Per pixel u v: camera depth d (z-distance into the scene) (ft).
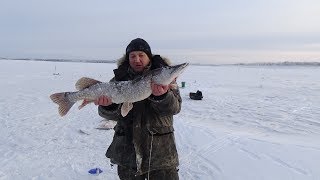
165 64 12.07
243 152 25.46
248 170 21.52
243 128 37.63
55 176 20.70
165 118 12.20
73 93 11.78
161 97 10.99
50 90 74.02
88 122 37.50
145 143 12.09
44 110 46.47
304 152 25.20
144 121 12.09
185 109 50.21
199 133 31.99
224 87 90.27
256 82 111.04
